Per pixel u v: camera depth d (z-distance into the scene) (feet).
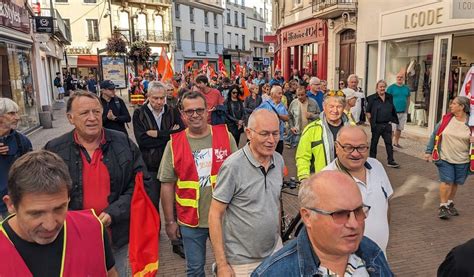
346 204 5.08
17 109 12.26
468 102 17.34
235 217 8.75
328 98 12.78
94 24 136.98
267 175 8.89
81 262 5.85
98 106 8.96
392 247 15.60
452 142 17.49
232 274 8.39
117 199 9.16
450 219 18.19
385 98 26.91
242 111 25.39
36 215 5.21
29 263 5.47
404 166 27.48
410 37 38.47
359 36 48.21
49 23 54.24
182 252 14.90
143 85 62.80
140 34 143.64
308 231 5.47
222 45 187.62
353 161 9.12
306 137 12.61
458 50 33.14
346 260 5.51
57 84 93.71
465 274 5.26
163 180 11.29
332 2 51.52
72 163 8.80
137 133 15.02
